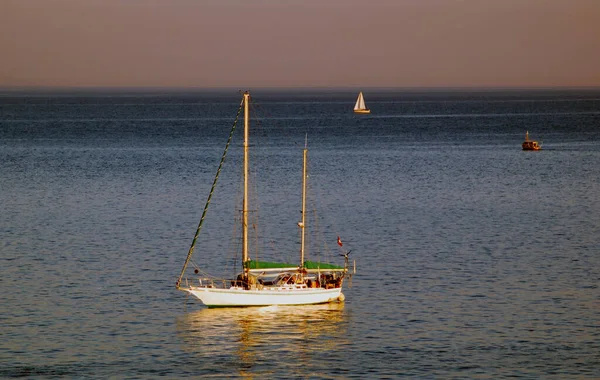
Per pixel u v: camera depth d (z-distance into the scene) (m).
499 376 126.19
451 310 156.12
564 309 156.75
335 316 152.62
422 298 163.38
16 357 133.12
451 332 144.50
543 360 132.38
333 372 127.81
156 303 160.75
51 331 145.00
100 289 170.00
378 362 131.62
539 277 178.75
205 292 155.00
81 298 163.88
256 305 156.25
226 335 142.88
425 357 133.50
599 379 125.31
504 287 171.12
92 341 140.25
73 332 144.38
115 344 139.00
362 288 170.25
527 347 137.75
